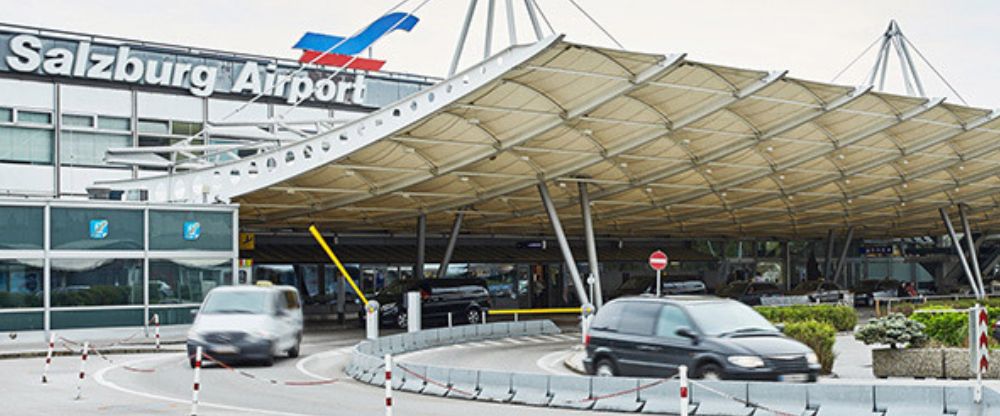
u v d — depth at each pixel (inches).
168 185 1429.6
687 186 1769.2
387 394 501.0
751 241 2817.4
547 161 1475.1
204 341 905.5
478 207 1857.8
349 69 2244.1
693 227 2461.9
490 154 1334.9
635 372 658.8
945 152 1737.2
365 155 1321.4
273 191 1437.0
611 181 1643.7
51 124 1872.5
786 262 2893.7
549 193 1630.2
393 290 1610.5
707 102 1235.2
